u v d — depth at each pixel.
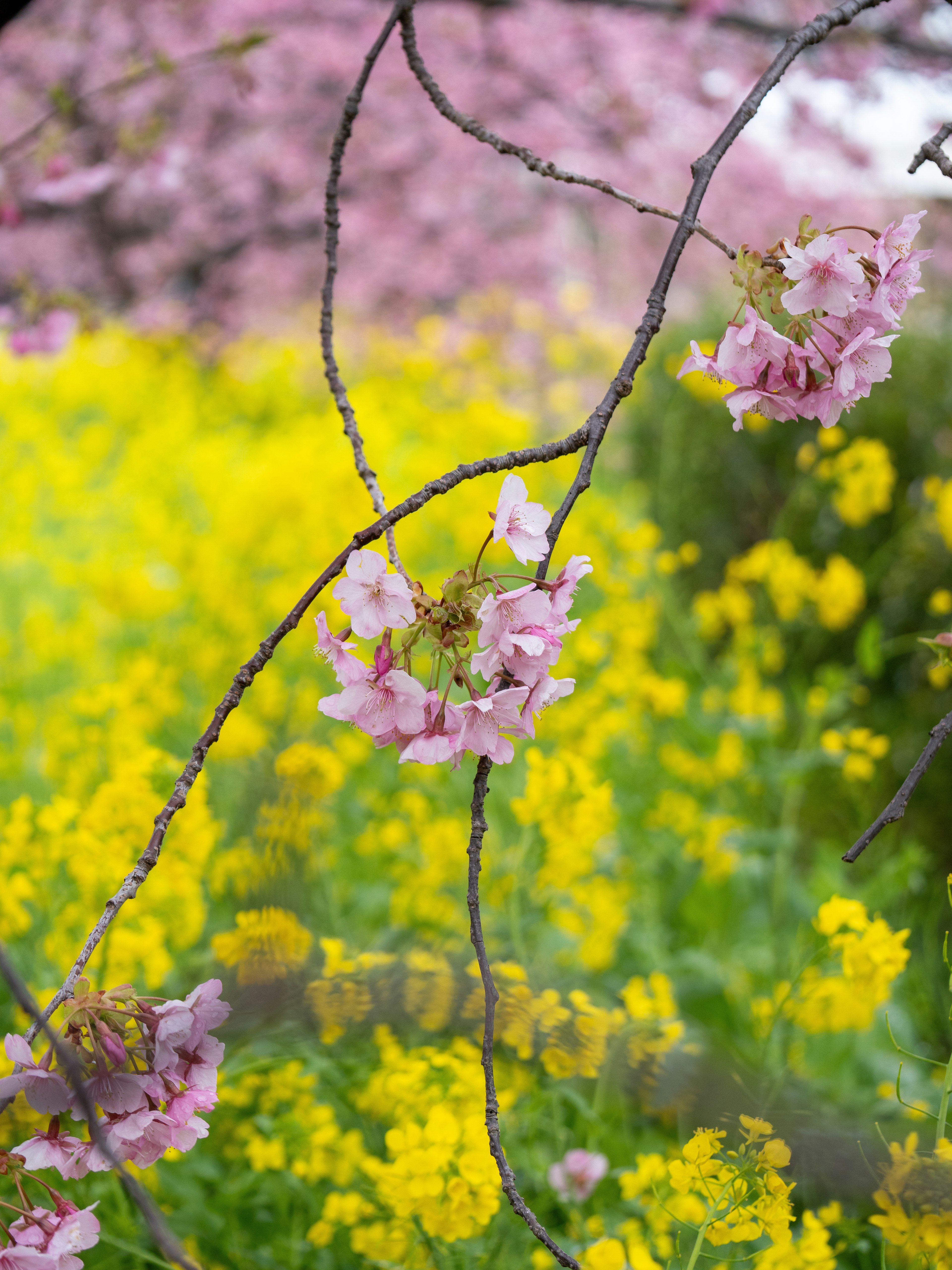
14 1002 2.25
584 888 2.58
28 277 3.25
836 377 1.16
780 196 8.83
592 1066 1.75
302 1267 1.83
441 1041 1.95
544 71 7.72
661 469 5.21
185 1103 1.07
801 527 4.35
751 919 3.24
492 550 3.90
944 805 3.44
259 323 10.90
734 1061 1.89
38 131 3.18
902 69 5.42
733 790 3.49
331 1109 1.80
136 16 7.23
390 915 2.82
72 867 2.09
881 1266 1.68
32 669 4.33
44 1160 1.05
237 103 7.95
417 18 7.58
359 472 1.38
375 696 1.07
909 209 6.93
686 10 4.78
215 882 2.30
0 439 6.69
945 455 4.05
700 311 6.07
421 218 9.28
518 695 1.06
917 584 3.90
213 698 3.44
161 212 9.12
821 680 3.77
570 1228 1.78
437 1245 1.62
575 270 10.54
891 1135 1.70
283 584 3.90
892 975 1.79
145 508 5.59
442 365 7.36
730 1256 1.66
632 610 3.52
